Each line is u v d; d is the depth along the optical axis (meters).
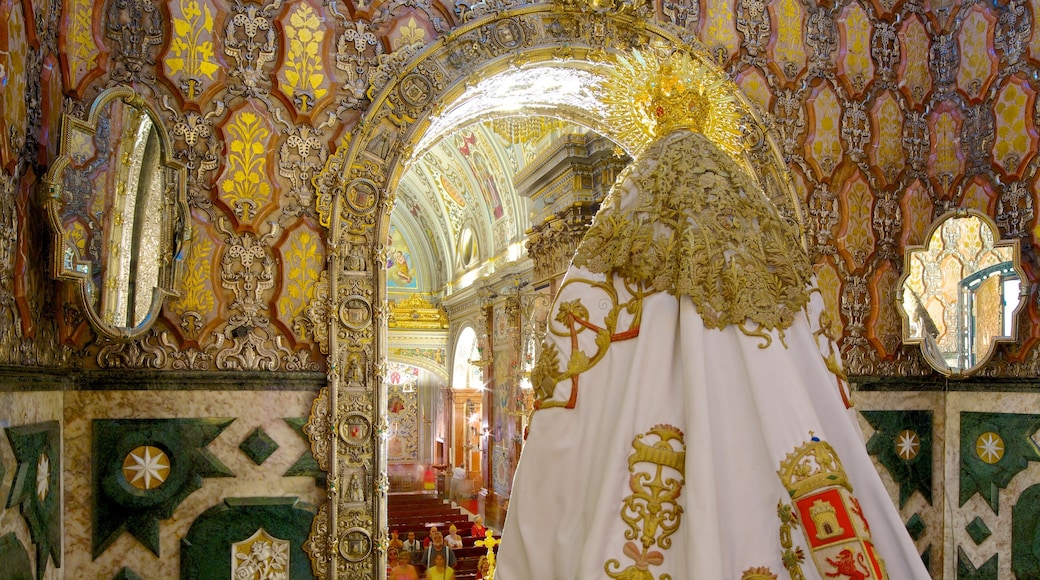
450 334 20.98
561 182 12.23
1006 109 5.44
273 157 4.52
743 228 2.04
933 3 5.95
